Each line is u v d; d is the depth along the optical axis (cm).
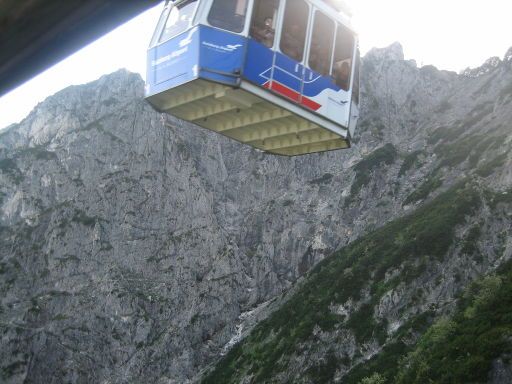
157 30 2648
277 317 19188
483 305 11512
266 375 16162
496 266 14712
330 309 16988
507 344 9156
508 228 15962
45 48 830
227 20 2406
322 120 2719
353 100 2927
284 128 2745
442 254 15925
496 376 8725
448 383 9231
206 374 19250
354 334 15250
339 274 18688
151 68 2627
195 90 2509
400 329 14388
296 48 2589
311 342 16062
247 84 2406
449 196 19162
